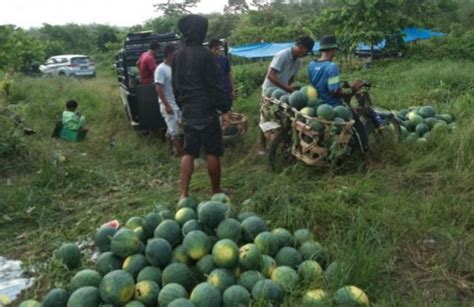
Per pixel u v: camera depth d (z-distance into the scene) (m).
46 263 4.88
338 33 25.52
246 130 9.11
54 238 5.67
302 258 4.33
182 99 5.90
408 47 25.88
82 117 10.36
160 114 9.56
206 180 6.87
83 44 49.41
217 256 4.02
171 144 8.98
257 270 4.05
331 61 6.98
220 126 6.05
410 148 7.32
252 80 17.27
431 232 5.02
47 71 30.30
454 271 4.48
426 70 16.39
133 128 10.37
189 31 5.82
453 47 24.52
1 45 23.55
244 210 5.51
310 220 5.20
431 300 4.02
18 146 8.34
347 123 6.40
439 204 5.52
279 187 5.83
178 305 3.55
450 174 6.34
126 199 6.71
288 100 6.91
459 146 6.89
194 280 4.07
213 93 5.82
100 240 4.57
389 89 14.62
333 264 4.15
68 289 4.09
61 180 7.43
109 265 4.20
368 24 24.47
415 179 6.42
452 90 13.58
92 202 6.75
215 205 4.43
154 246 4.12
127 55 11.37
